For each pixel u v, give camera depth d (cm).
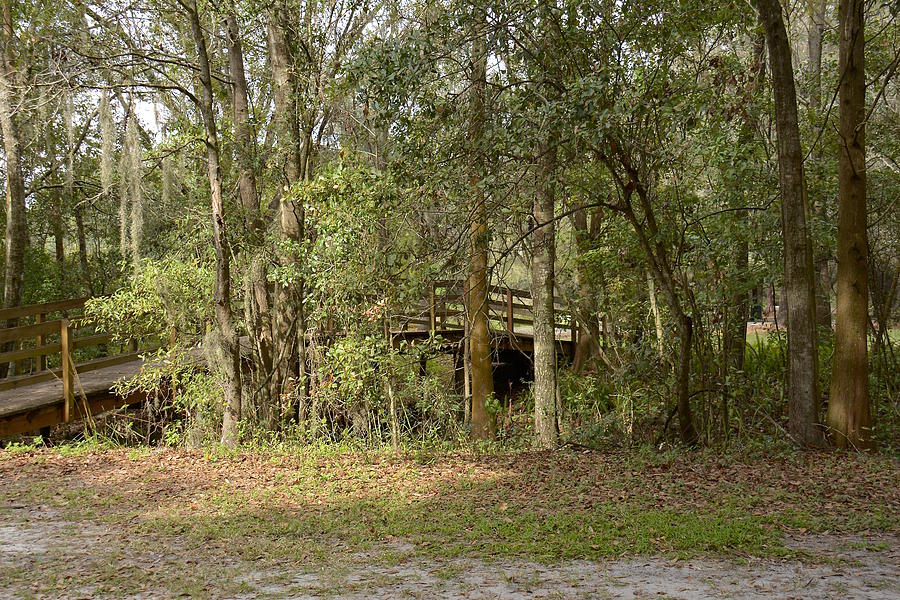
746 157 1265
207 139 1335
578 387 1727
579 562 654
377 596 562
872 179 1641
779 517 793
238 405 1369
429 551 691
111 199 1752
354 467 1170
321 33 1519
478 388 1602
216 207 1344
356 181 1257
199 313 1554
